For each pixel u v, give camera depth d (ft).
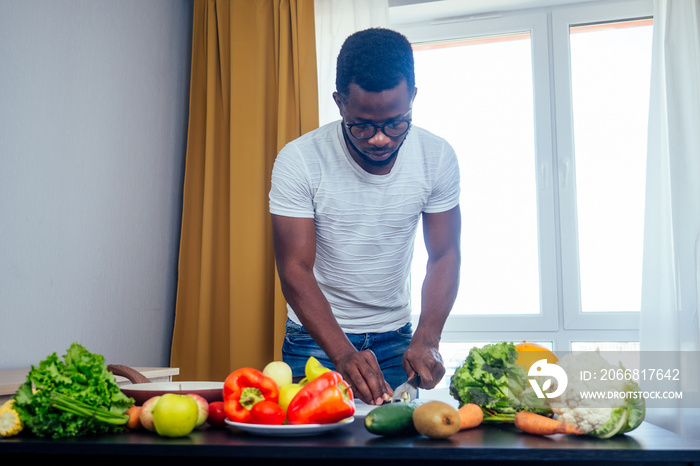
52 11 6.71
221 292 8.50
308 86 8.25
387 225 5.11
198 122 8.91
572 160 8.36
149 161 8.33
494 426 2.87
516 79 8.75
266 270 8.23
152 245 8.35
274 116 8.48
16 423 2.56
